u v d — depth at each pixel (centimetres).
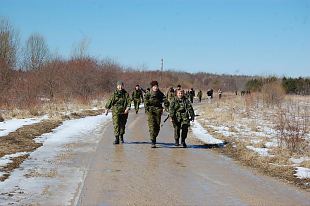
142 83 7888
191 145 1911
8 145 1697
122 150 1723
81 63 5575
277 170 1359
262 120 3316
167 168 1380
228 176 1280
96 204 973
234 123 3023
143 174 1284
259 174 1313
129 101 1923
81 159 1509
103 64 6500
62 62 5450
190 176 1272
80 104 4350
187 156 1612
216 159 1564
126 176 1255
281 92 5878
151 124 1811
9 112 3092
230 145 1891
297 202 1010
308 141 1933
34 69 4931
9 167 1325
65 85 4912
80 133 2272
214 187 1144
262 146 1848
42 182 1160
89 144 1875
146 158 1553
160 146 1859
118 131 1908
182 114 1839
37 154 1585
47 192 1062
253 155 1586
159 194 1066
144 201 1003
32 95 3672
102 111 4084
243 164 1473
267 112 4253
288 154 1638
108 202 991
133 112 4228
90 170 1328
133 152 1680
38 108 3381
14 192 1052
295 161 1509
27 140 1894
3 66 3825
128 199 1017
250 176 1284
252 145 1894
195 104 6588
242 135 2275
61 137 2088
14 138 1875
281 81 7188
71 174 1267
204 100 8556
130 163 1452
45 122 2612
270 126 2836
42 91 4431
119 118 1916
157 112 1814
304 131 2039
